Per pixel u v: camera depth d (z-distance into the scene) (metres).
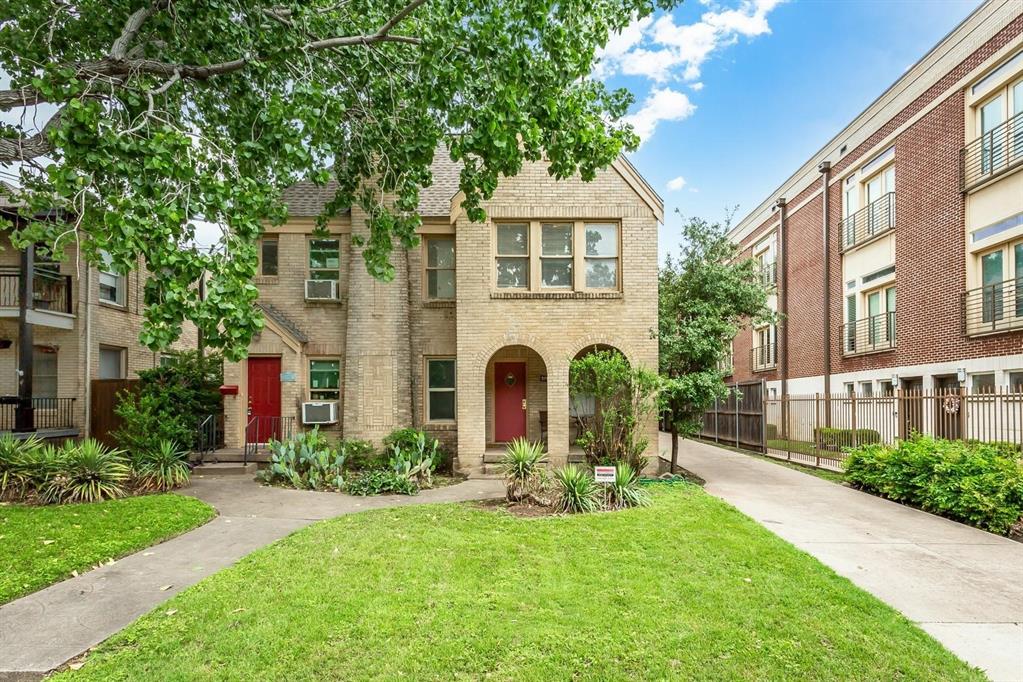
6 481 8.80
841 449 12.62
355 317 13.27
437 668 3.70
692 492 9.40
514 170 9.57
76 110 6.25
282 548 6.29
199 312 6.43
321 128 8.79
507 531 6.84
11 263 14.38
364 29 9.47
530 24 8.18
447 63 8.49
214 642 4.04
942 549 6.50
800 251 20.86
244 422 13.12
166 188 6.76
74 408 14.06
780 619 4.39
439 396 13.84
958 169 12.93
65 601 4.91
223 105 9.83
